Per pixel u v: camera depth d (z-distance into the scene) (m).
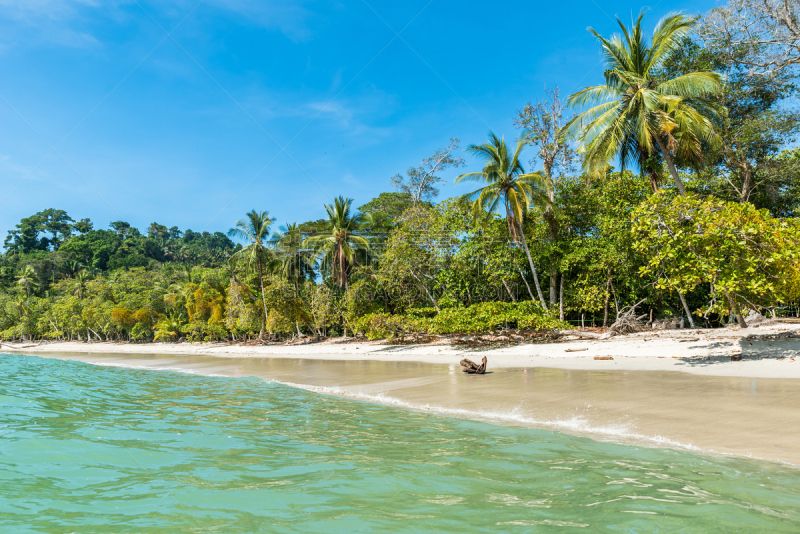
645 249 14.18
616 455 6.18
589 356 16.98
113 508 4.71
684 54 23.98
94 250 118.50
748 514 4.07
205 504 4.77
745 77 23.14
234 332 46.78
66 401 12.70
